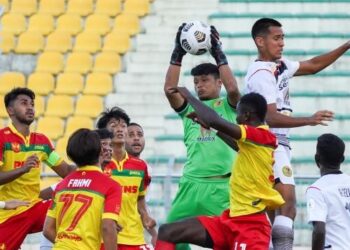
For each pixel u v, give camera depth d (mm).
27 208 30250
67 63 61688
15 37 63719
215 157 28656
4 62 62250
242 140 25031
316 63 29859
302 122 27125
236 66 58625
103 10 65250
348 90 57188
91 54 62094
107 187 25234
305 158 51812
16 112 30375
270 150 25344
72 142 25484
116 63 61250
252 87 28266
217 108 29031
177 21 63281
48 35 63625
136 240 31062
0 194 30250
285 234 27344
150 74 59906
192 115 25531
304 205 41156
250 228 25141
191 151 29078
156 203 40812
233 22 61938
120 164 31062
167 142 54438
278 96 28609
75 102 59156
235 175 25516
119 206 25156
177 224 25516
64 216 25219
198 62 59312
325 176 26734
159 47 61938
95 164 25641
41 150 30641
